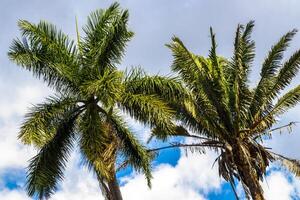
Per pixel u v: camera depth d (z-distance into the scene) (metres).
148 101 19.89
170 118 19.89
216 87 24.05
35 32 20.98
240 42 24.50
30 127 19.67
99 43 21.19
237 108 24.03
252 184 22.81
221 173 23.61
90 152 19.22
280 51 24.23
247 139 24.03
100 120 20.19
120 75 19.02
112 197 20.02
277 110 24.42
